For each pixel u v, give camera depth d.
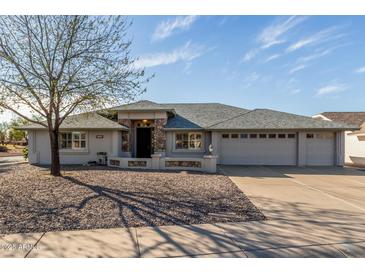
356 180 10.24
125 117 16.09
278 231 4.31
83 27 8.72
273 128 15.40
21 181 8.67
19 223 4.56
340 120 24.09
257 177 10.84
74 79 8.93
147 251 3.57
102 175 10.31
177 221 4.80
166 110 15.67
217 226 4.55
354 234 4.20
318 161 15.88
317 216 5.17
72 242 3.82
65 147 15.59
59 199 6.20
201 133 16.48
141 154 16.77
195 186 8.30
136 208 5.59
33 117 10.62
